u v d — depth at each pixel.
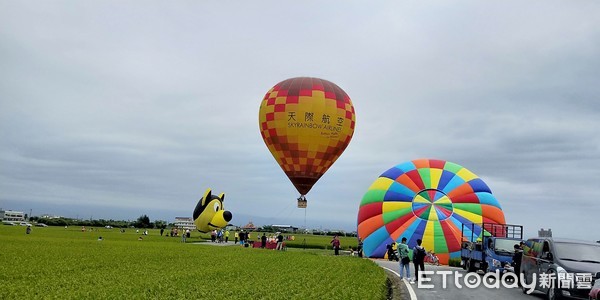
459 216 45.41
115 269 27.39
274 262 33.50
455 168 48.91
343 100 46.59
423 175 47.88
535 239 22.19
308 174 46.22
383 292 19.62
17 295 17.52
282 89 46.06
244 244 65.94
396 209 46.66
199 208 79.44
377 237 46.38
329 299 17.05
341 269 28.52
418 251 26.14
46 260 31.30
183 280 22.55
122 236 86.38
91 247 46.28
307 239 115.75
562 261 19.14
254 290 19.34
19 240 54.34
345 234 193.62
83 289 19.38
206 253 42.00
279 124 45.19
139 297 17.36
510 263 27.50
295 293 18.64
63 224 183.75
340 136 46.09
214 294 18.25
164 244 58.31
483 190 47.66
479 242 31.77
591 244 20.36
